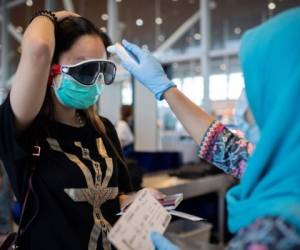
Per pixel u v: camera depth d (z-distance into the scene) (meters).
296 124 0.62
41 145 1.09
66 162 1.09
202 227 3.12
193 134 1.16
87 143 1.18
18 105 0.96
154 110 4.35
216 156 1.13
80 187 1.08
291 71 0.64
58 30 1.07
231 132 1.12
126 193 1.31
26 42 0.94
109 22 6.80
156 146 4.38
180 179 3.28
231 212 0.70
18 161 1.02
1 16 8.20
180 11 7.34
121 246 0.84
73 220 1.07
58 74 1.09
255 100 0.72
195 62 8.16
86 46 1.10
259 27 0.74
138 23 7.83
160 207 1.01
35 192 1.05
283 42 0.66
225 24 7.62
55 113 1.16
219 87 6.91
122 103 4.55
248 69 0.72
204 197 3.73
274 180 0.63
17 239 1.04
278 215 0.59
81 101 1.13
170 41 8.38
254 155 0.68
